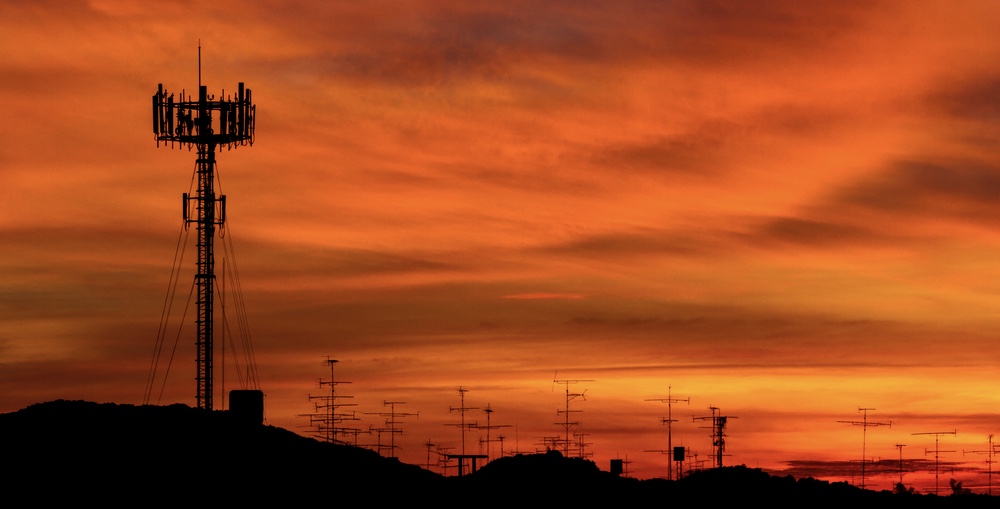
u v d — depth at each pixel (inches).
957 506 7076.8
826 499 7052.2
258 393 6220.5
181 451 5831.7
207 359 6294.3
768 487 7091.5
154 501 5442.9
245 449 5979.3
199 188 6378.0
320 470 6008.9
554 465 6870.1
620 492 6796.3
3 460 5625.0
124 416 6058.1
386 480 6176.2
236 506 5511.8
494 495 6422.2
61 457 5684.1
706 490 7052.2
